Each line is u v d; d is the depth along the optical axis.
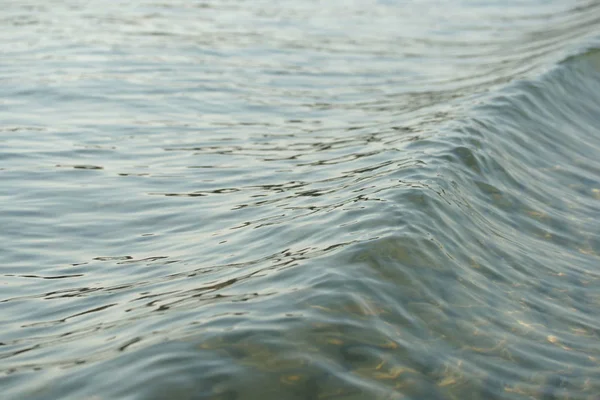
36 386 4.42
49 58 14.32
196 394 4.22
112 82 13.06
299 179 8.69
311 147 10.12
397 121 11.26
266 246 6.61
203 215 7.78
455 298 5.98
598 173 10.01
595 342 5.95
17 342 5.29
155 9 19.64
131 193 8.47
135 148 10.02
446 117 10.80
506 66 15.11
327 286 5.52
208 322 4.98
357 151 9.60
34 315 5.79
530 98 11.70
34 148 9.86
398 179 7.93
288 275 5.73
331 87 13.86
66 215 7.90
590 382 5.34
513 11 22.59
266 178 8.86
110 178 8.94
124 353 4.65
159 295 5.82
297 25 19.23
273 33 18.08
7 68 13.50
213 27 18.12
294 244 6.51
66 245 7.23
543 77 12.56
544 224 8.20
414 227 6.68
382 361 4.84
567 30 18.66
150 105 11.98
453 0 24.00
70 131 10.58
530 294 6.56
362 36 18.59
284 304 5.25
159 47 15.74
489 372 5.14
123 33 16.75
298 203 7.72
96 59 14.48
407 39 18.61
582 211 8.75
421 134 9.75
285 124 11.38
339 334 4.98
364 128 11.05
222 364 4.49
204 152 9.94
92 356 4.72
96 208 8.08
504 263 6.95
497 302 6.18
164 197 8.34
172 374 4.37
